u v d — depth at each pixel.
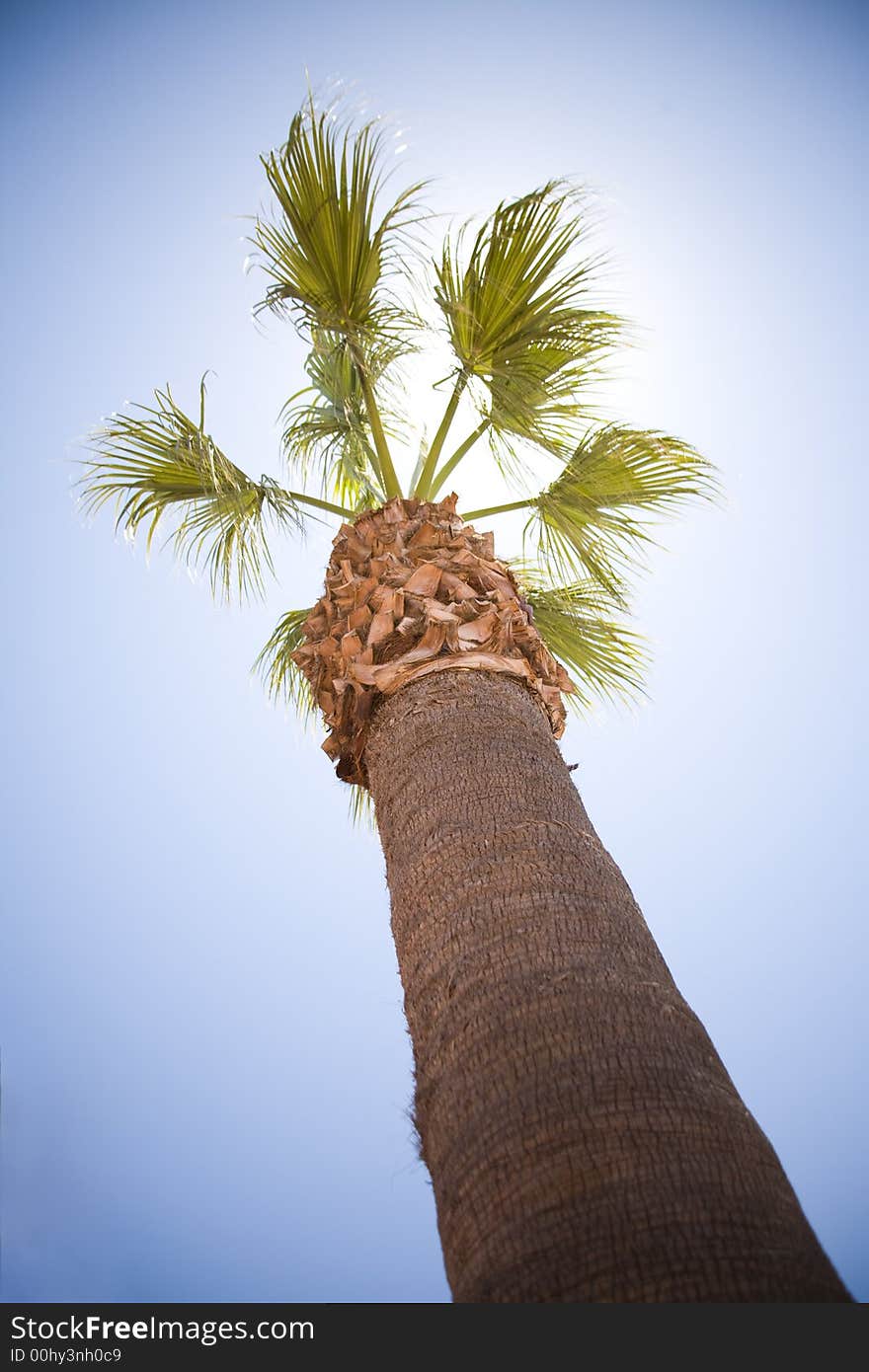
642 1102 2.67
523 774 3.98
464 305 5.90
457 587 4.91
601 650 7.46
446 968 3.25
